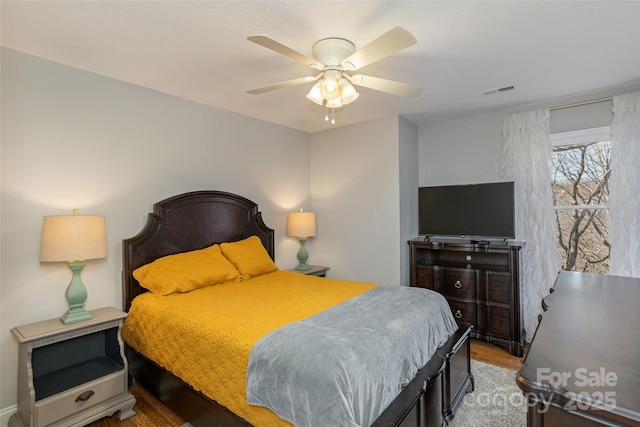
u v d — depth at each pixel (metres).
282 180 4.09
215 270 2.81
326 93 1.99
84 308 2.33
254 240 3.46
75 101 2.38
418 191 3.88
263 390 1.45
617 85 2.79
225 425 1.64
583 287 1.83
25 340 1.84
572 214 3.31
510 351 3.09
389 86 2.08
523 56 2.25
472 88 2.85
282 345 1.51
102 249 2.19
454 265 3.66
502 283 3.17
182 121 3.06
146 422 2.07
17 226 2.12
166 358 2.04
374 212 3.82
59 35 1.95
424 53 2.20
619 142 2.91
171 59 2.27
